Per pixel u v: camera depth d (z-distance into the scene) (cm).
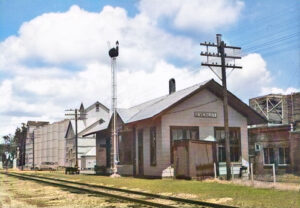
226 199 1470
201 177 2562
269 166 3192
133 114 3434
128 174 3384
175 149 2709
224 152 3072
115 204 1464
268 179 2383
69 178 3450
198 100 3022
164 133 2850
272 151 3189
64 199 1675
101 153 4244
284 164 3053
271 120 4281
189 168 2533
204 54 2484
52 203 1535
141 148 3166
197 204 1405
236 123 3148
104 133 4166
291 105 4031
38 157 9575
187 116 2953
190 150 2548
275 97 4416
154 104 3362
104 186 2264
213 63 2502
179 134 2911
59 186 2456
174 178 2692
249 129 3444
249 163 3180
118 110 3516
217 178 2530
